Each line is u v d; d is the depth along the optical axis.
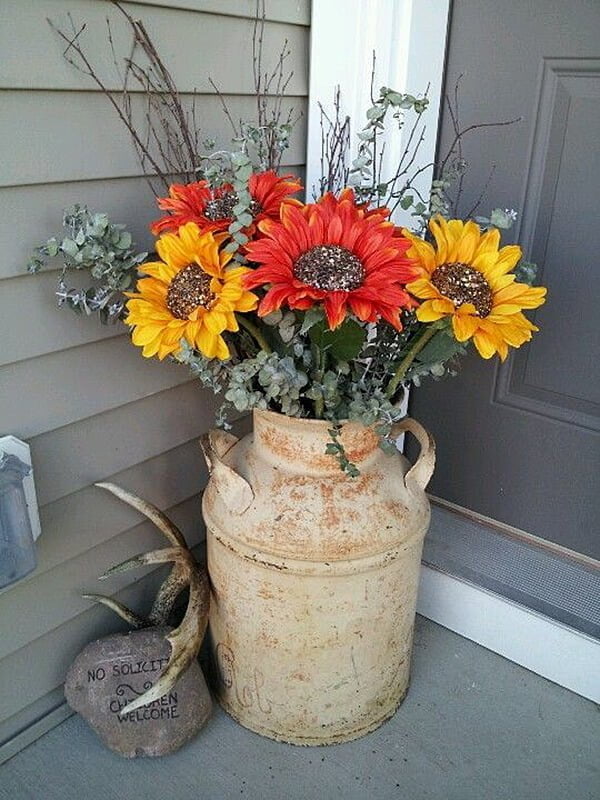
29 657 1.39
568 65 1.35
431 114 1.50
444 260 1.12
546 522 1.62
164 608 1.48
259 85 1.40
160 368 1.42
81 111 1.17
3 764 1.39
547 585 1.60
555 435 1.55
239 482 1.25
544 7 1.34
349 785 1.37
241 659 1.39
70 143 1.17
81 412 1.32
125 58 1.19
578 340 1.47
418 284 1.04
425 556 1.71
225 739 1.44
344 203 1.11
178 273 1.11
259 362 1.09
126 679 1.36
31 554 1.22
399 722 1.49
